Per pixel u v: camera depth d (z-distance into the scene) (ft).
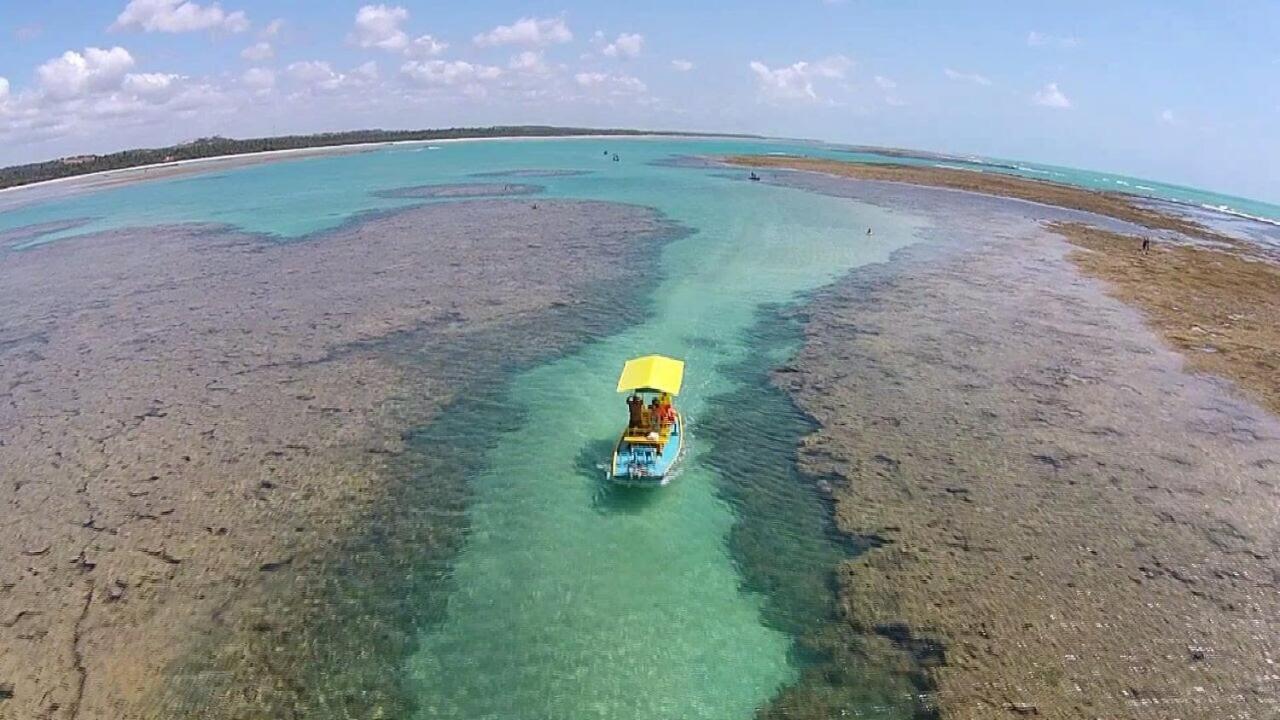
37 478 82.84
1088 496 77.10
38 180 418.92
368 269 165.17
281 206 265.13
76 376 110.32
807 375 106.52
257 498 78.79
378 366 111.45
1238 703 53.01
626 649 59.11
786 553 69.72
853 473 82.02
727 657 58.13
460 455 87.15
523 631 60.95
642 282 152.76
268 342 121.49
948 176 370.53
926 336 120.78
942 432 90.02
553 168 410.52
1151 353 113.60
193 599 64.28
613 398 101.55
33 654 58.23
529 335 123.24
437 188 311.68
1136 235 212.43
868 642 59.06
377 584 66.23
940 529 72.33
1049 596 63.26
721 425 92.89
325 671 57.00
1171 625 60.03
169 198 301.02
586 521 75.05
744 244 188.85
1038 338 119.44
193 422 94.99
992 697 53.62
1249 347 116.98
